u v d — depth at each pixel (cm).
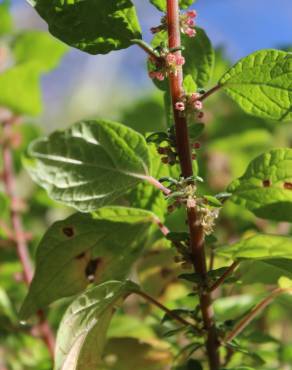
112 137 27
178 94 26
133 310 39
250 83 26
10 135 40
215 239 27
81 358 26
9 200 38
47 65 40
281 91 26
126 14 26
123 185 27
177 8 26
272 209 28
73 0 26
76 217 27
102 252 28
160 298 30
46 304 28
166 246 30
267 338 31
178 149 26
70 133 27
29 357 36
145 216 27
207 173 43
